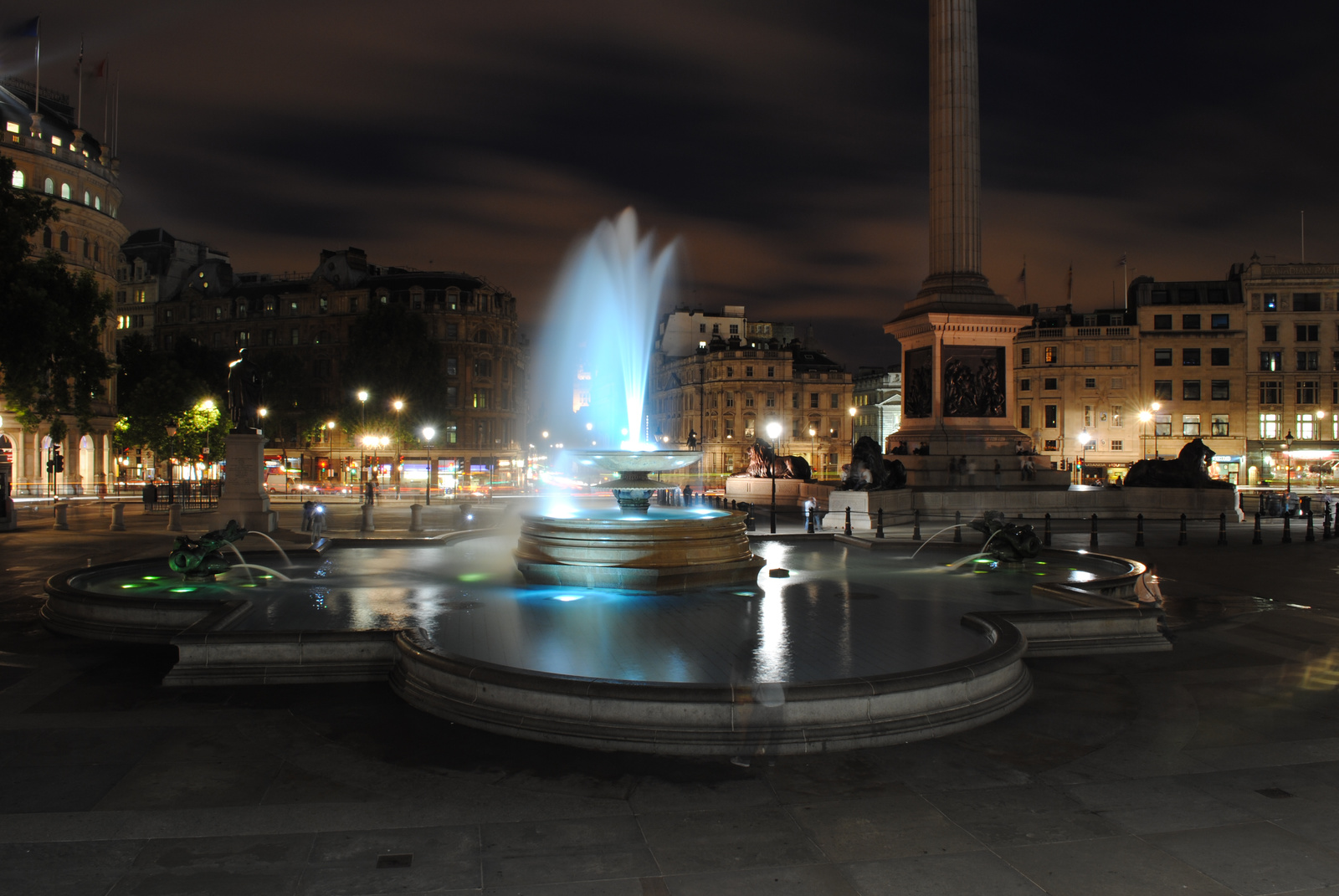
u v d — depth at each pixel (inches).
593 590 617.6
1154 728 365.1
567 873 237.3
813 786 298.5
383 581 663.1
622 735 332.2
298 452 3526.1
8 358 1365.7
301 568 743.7
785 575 713.0
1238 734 358.0
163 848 251.0
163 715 373.7
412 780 303.0
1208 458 1558.8
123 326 3964.1
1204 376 3235.7
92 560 916.0
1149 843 257.3
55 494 2187.5
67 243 2503.7
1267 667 467.5
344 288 3585.1
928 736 347.6
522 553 658.2
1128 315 3371.1
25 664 458.9
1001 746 340.2
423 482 3417.8
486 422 3673.7
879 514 1102.4
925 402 1628.9
